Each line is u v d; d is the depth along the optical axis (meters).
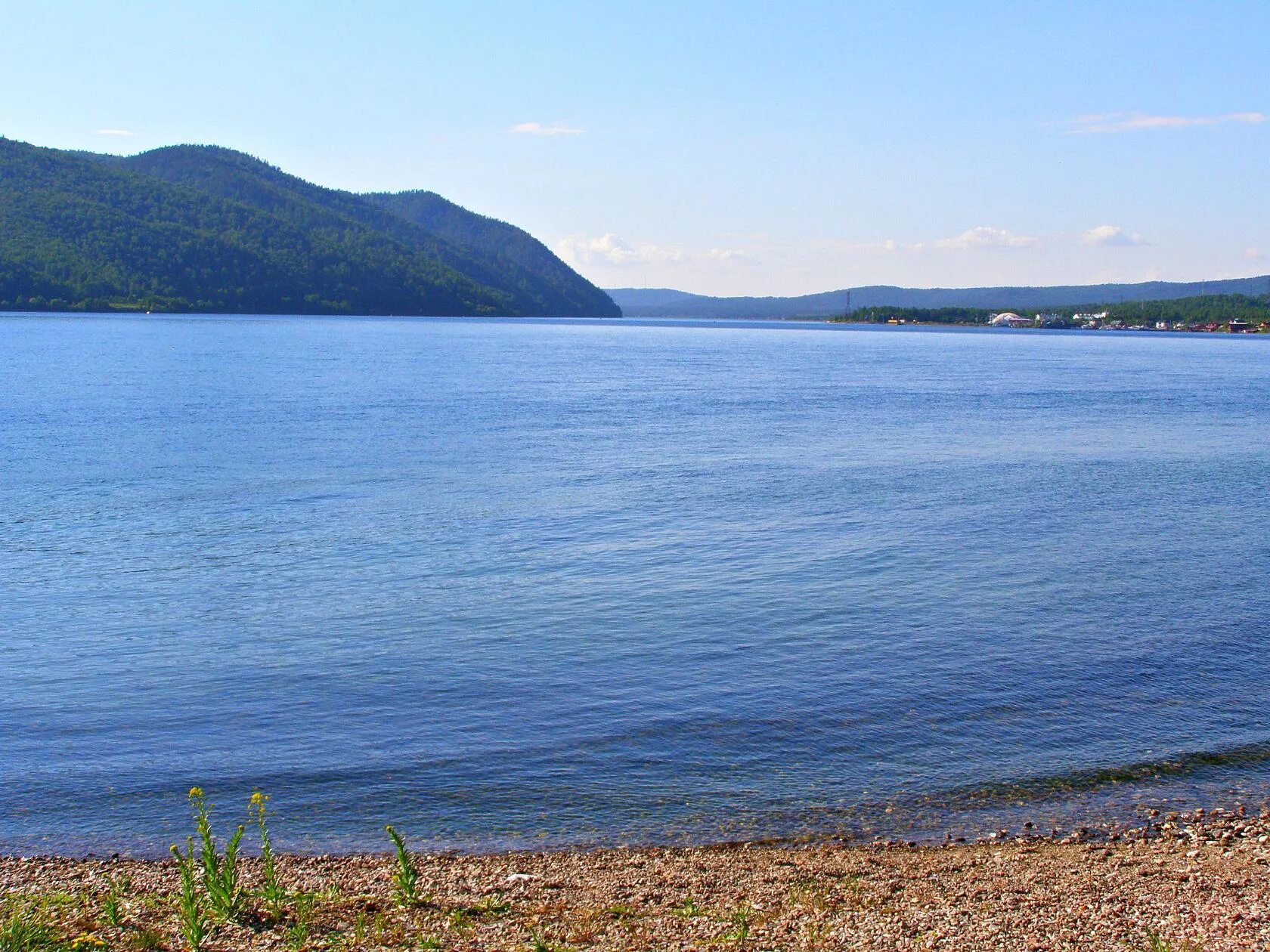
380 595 24.52
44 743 16.33
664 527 32.06
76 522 31.73
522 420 61.12
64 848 13.00
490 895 11.37
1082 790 14.84
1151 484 41.25
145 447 47.22
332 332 189.50
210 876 10.59
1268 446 53.97
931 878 11.98
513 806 14.25
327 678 19.17
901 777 15.25
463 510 34.16
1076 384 98.19
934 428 60.19
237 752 16.00
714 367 119.25
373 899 11.17
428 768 15.42
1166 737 16.73
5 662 19.97
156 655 20.41
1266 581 26.45
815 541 30.33
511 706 17.86
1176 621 23.02
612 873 12.17
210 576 26.03
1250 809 14.16
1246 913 10.79
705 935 10.26
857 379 102.88
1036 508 35.78
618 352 151.88
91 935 10.01
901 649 20.98
